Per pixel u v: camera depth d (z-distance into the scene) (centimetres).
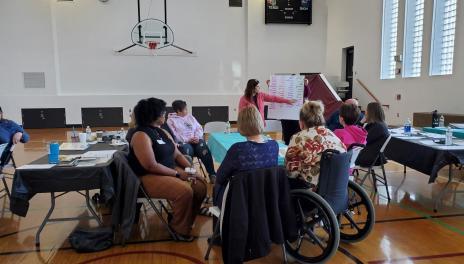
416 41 657
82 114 898
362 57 820
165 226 286
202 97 942
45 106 887
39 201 352
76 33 888
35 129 884
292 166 226
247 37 945
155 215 314
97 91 911
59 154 280
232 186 191
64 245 252
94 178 236
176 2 914
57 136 773
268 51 955
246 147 198
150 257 235
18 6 859
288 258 233
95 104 902
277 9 932
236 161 197
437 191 381
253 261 231
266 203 201
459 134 362
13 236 267
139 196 258
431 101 614
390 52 732
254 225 195
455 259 231
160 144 261
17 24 863
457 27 555
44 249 246
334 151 213
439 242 257
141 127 261
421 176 445
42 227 254
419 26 648
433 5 601
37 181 231
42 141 707
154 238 265
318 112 229
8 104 876
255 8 938
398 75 699
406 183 412
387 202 345
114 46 904
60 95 891
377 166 351
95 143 341
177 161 292
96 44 898
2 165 342
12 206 229
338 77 916
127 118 916
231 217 191
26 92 884
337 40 923
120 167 244
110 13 894
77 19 884
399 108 700
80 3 881
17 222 295
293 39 963
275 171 202
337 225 210
